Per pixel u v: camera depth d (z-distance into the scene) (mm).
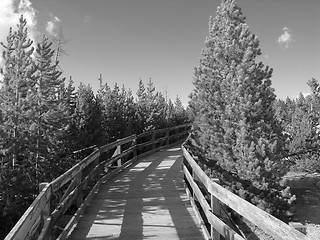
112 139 19781
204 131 11047
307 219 11289
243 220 9438
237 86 9906
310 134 15859
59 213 4613
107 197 7832
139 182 9578
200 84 11352
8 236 2266
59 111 13469
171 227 5562
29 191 11320
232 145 9977
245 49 10516
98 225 5727
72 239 5039
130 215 6324
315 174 15906
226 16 11516
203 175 5012
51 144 13148
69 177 5254
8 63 12742
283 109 23203
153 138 17172
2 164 11617
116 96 24312
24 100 12273
